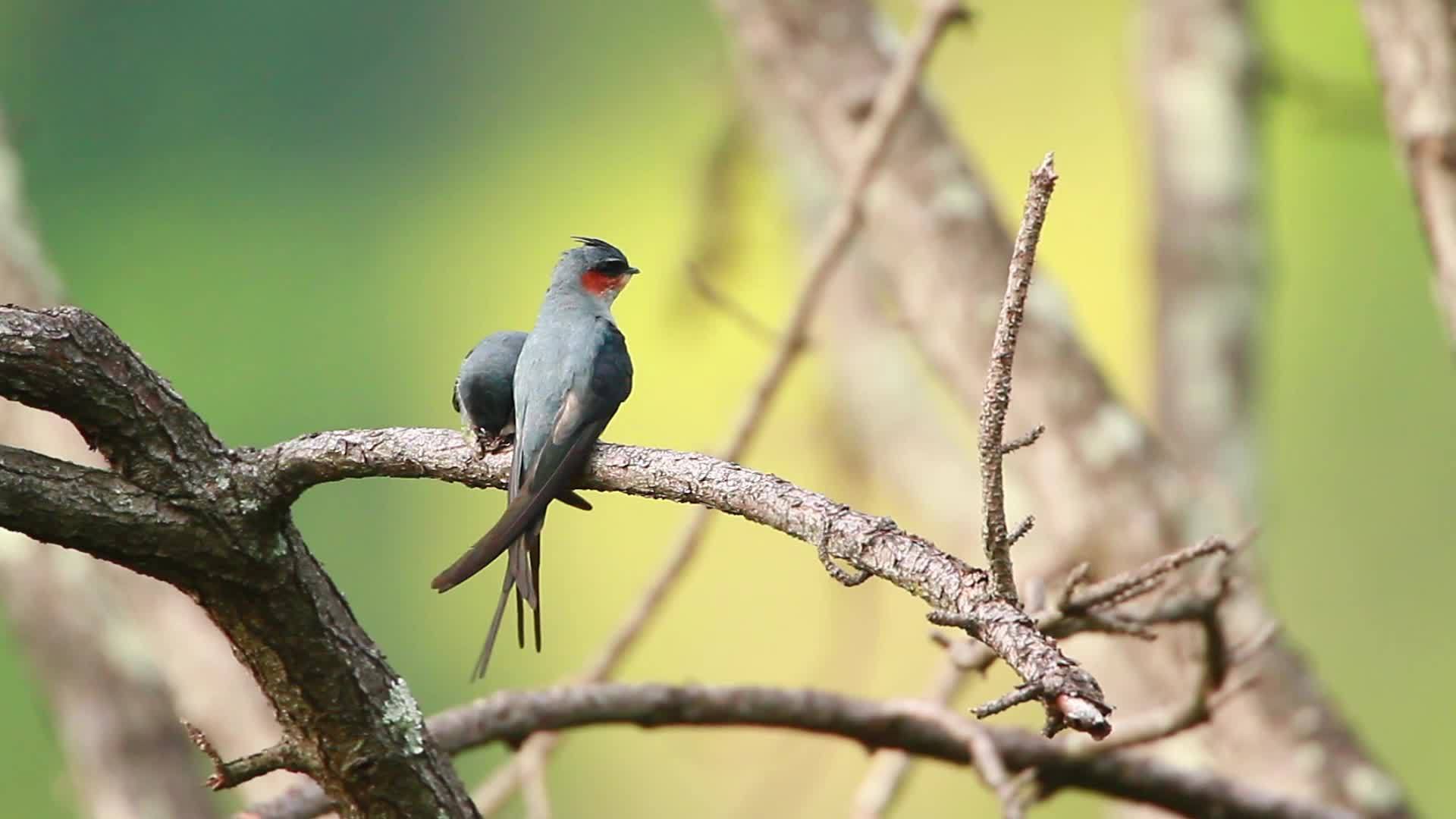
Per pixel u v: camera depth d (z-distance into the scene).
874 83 10.95
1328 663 24.42
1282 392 25.23
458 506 27.69
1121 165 24.08
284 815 6.63
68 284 29.55
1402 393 25.02
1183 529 10.19
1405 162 7.76
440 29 31.72
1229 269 13.41
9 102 29.83
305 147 31.22
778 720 7.28
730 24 11.66
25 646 11.52
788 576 20.27
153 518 5.34
